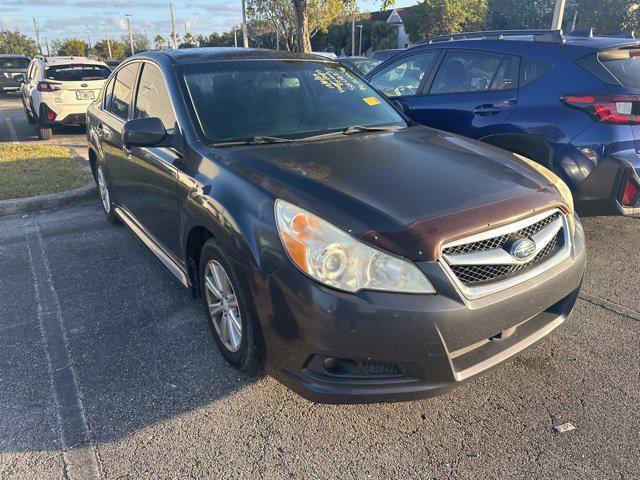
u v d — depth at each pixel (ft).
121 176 13.75
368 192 7.64
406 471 7.21
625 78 13.03
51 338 10.43
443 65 16.66
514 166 9.25
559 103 13.44
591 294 12.00
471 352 7.51
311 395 7.20
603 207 13.15
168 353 9.90
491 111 14.82
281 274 7.08
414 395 7.11
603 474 7.07
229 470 7.24
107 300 11.96
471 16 125.39
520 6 122.93
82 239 15.79
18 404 8.54
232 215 7.91
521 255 7.43
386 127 11.44
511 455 7.44
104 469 7.26
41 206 18.75
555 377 9.11
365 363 7.07
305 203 7.31
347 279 6.75
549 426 7.97
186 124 10.13
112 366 9.53
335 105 11.72
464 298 6.88
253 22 107.34
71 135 37.29
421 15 127.24
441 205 7.42
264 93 11.22
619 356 9.64
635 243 14.88
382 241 6.80
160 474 7.17
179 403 8.57
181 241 10.07
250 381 9.09
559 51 13.85
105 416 8.27
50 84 32.30
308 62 12.74
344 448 7.63
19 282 12.93
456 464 7.32
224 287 8.80
